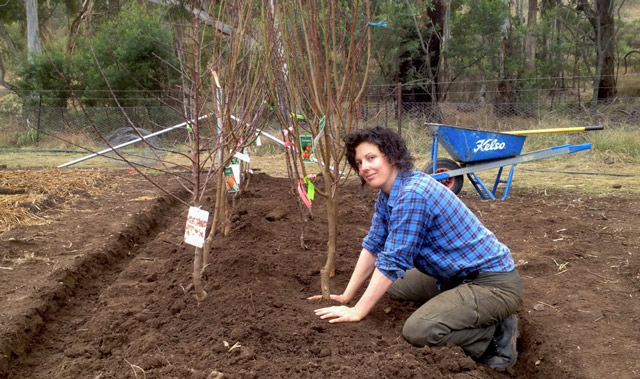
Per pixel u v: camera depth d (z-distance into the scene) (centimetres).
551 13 1533
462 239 292
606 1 1489
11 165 967
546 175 818
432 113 1210
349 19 948
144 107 1255
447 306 288
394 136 288
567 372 277
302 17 315
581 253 447
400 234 282
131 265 430
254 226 481
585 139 998
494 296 289
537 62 1513
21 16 2281
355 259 425
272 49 331
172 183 741
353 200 642
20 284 378
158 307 342
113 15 2020
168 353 283
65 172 803
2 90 2280
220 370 262
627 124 1084
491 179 800
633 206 608
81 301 383
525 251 459
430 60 1447
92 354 297
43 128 1352
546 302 359
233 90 344
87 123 1352
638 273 401
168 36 1387
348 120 328
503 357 297
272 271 382
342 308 308
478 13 1427
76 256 432
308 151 416
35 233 499
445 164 676
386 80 1362
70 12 2244
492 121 1187
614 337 310
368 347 286
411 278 345
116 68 1384
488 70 1504
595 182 750
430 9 1448
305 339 291
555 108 1247
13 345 296
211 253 425
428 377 256
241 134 347
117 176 796
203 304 331
